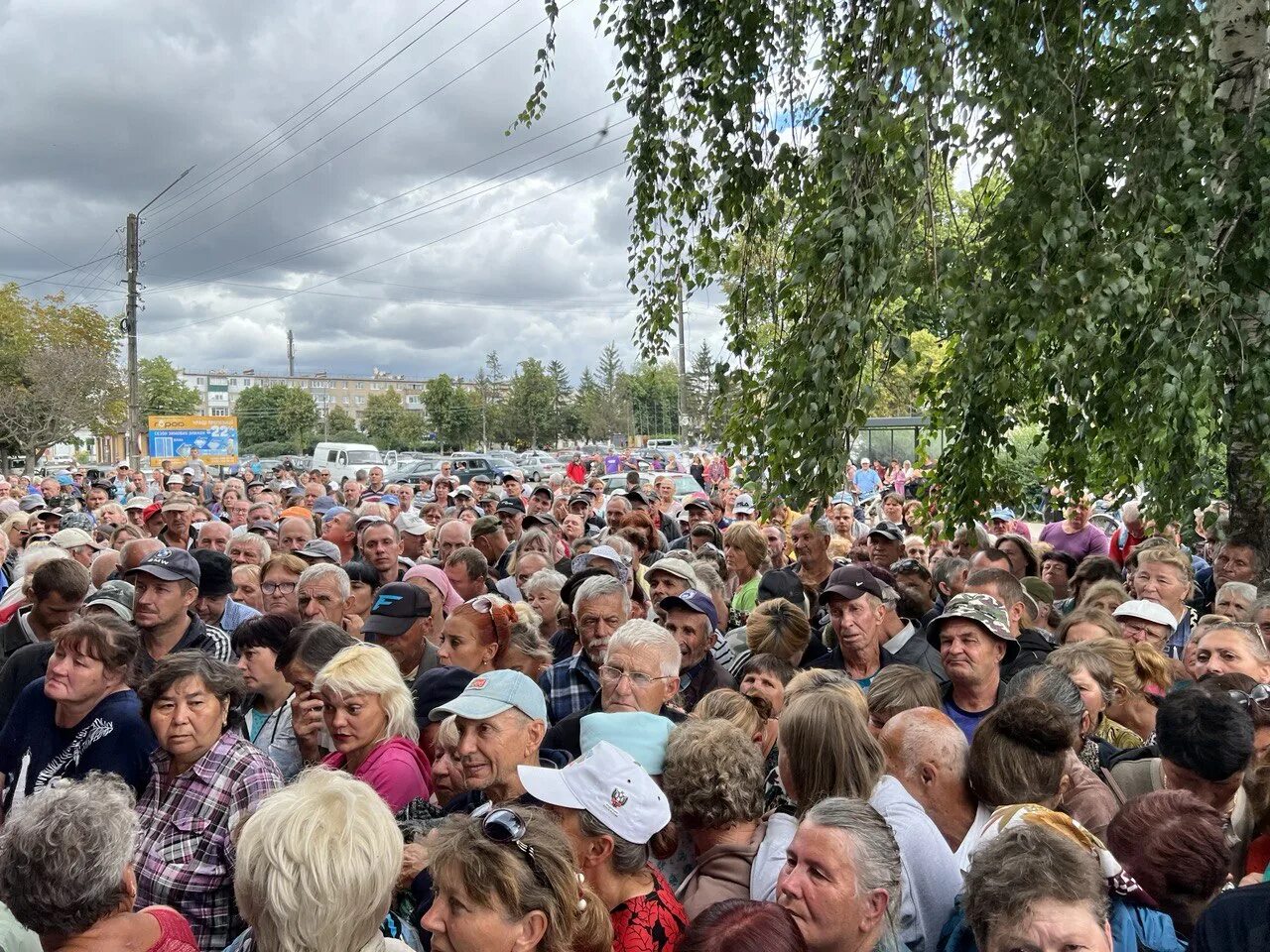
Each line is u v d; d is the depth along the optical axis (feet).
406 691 12.23
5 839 7.98
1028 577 21.31
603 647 15.37
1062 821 8.47
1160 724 10.60
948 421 18.31
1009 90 16.67
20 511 38.27
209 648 16.58
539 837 7.72
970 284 16.49
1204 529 17.40
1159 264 16.16
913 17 15.38
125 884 8.22
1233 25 18.60
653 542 27.35
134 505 39.29
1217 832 8.83
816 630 19.94
